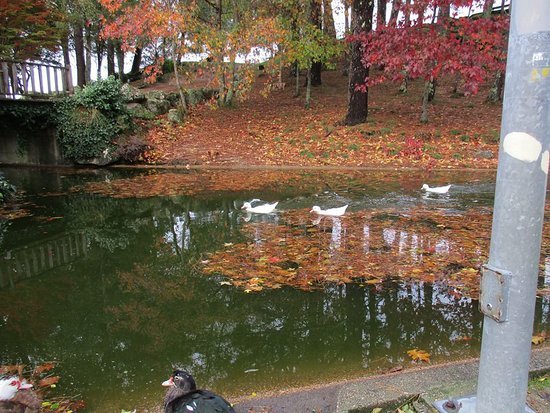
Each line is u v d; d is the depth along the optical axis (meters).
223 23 17.58
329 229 6.42
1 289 4.84
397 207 7.61
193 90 17.59
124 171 12.11
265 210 7.41
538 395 2.43
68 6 17.91
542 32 1.59
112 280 4.99
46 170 12.54
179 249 5.92
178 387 2.47
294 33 14.50
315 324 3.86
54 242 6.41
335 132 13.80
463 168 11.23
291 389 2.91
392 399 2.56
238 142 13.82
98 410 2.79
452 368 2.88
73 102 13.04
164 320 4.03
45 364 3.35
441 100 17.45
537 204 1.69
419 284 4.57
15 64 12.27
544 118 1.64
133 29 13.32
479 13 12.69
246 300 4.32
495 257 1.78
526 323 1.77
